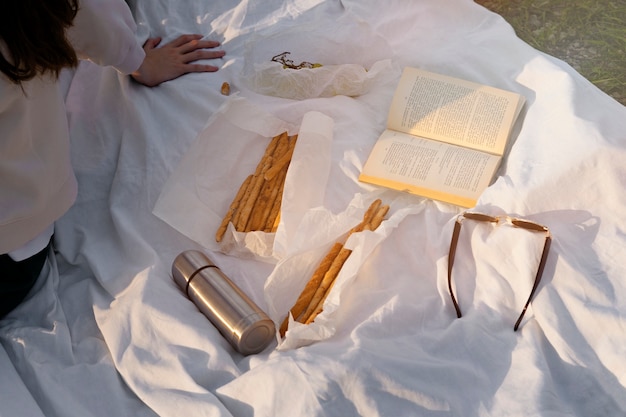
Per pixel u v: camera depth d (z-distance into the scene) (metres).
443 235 1.27
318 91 1.58
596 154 1.25
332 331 1.14
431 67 1.59
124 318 1.23
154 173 1.46
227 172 1.46
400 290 1.21
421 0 1.73
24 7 0.87
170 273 1.32
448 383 1.07
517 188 1.27
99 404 1.15
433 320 1.18
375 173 1.39
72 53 0.99
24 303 1.31
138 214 1.42
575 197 1.25
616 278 1.16
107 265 1.34
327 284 1.23
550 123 1.36
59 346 1.22
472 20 1.69
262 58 1.65
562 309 1.14
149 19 1.82
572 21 2.08
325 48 1.65
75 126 1.61
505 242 1.21
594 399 1.06
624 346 1.07
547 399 1.04
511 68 1.54
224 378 1.14
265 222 1.38
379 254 1.26
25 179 1.17
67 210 1.39
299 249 1.26
